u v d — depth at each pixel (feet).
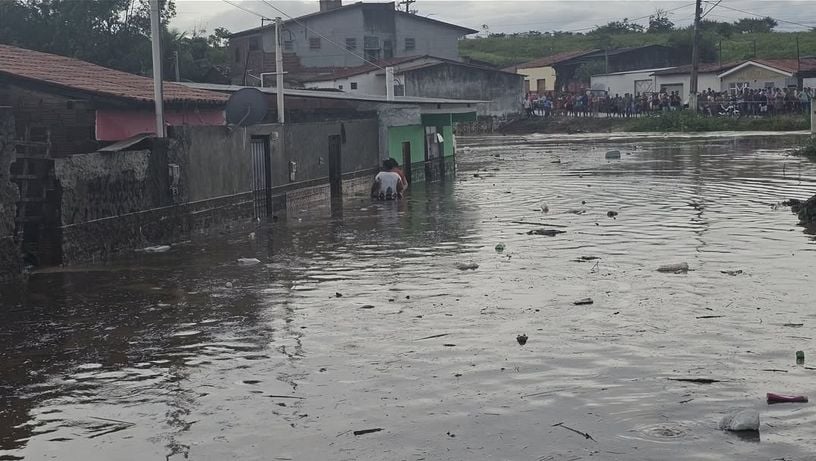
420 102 105.91
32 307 41.57
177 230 62.64
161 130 61.82
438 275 47.37
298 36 239.50
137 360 32.55
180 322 38.14
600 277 45.52
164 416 26.61
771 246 53.83
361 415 26.17
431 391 28.12
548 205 79.77
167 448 24.13
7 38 144.15
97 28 149.69
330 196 91.30
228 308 40.68
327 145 90.27
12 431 25.71
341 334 35.42
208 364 31.81
